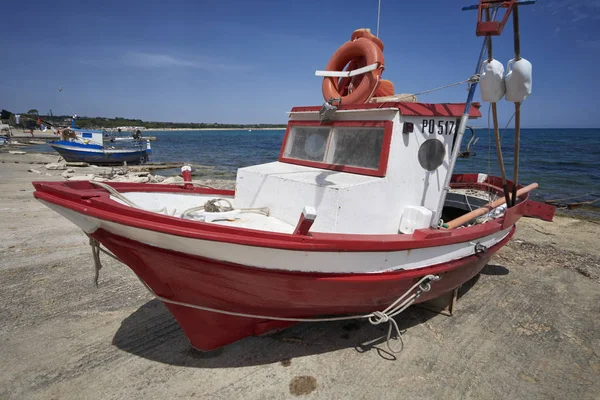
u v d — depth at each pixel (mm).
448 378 3691
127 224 2846
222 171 24750
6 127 54688
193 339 3816
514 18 3590
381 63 4473
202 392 3395
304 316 4051
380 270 3508
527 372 3828
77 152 24156
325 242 3041
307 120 5051
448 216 7297
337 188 3545
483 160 29125
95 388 3410
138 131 27656
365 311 4008
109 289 5367
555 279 6355
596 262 7242
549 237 9141
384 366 3838
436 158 4539
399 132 4008
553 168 24219
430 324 4742
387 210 4043
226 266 3078
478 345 4293
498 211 5910
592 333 4633
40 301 4996
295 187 3941
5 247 7008
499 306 5309
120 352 3930
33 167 22125
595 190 16500
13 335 4207
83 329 4344
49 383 3459
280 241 2912
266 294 3381
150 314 4695
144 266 3365
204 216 3928
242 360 3852
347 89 5148
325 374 3680
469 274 4844
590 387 3621
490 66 3883
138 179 18281
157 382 3502
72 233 7930
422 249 3721
